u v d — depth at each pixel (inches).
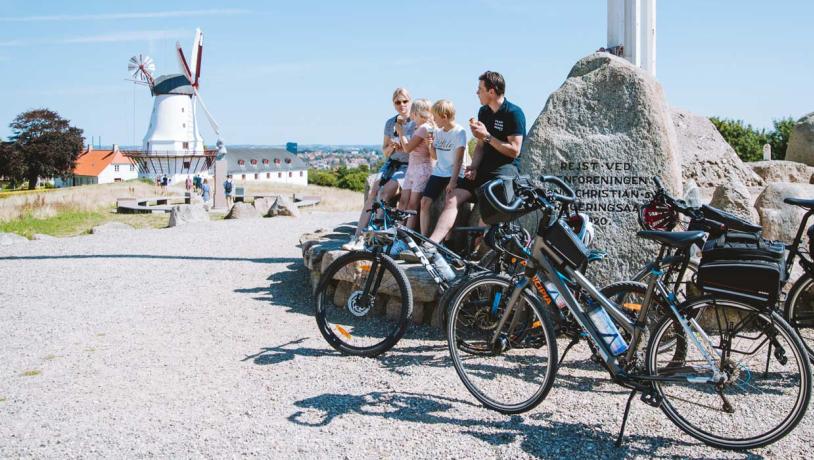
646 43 366.3
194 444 160.6
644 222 202.5
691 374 152.3
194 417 177.0
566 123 257.3
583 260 165.5
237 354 232.4
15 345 250.4
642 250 242.4
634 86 250.1
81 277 385.4
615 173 247.4
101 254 475.5
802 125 430.0
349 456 153.1
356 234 299.0
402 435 163.0
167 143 3088.1
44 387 203.2
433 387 194.1
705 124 370.0
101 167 4060.0
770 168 366.6
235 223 730.2
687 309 153.4
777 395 158.2
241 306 304.5
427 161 292.8
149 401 189.6
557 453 152.1
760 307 144.9
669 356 157.5
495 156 262.8
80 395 195.6
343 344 228.5
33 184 3324.3
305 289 334.3
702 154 351.6
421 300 253.9
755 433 148.6
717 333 151.8
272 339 249.8
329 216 851.4
